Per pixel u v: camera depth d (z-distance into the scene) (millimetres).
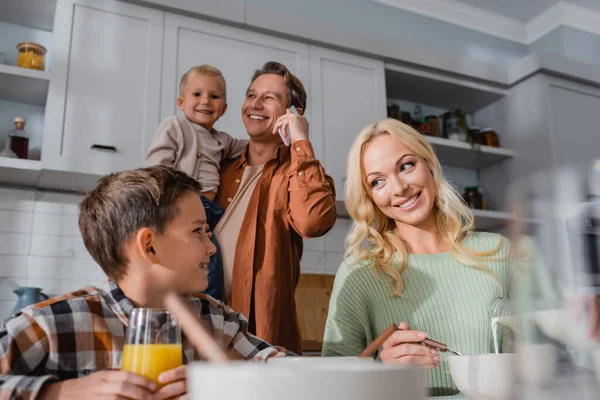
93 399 539
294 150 1487
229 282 1447
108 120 2148
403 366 339
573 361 205
